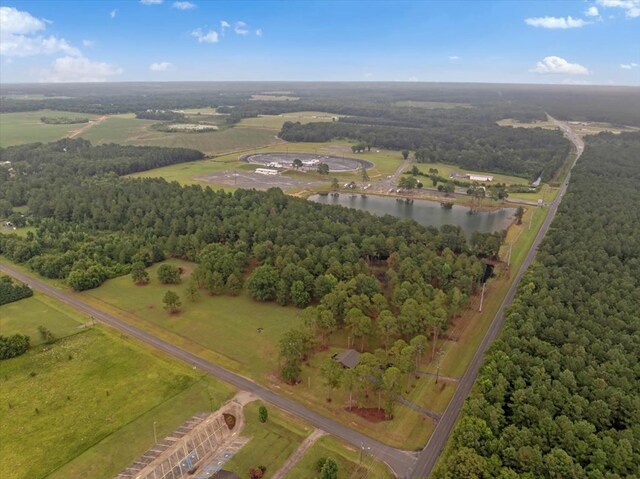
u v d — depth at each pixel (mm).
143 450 87000
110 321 135375
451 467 76500
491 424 86000
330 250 166250
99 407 98875
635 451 78875
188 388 105250
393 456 86312
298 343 109250
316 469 82625
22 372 110750
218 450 87125
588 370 98250
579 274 144875
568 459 75188
